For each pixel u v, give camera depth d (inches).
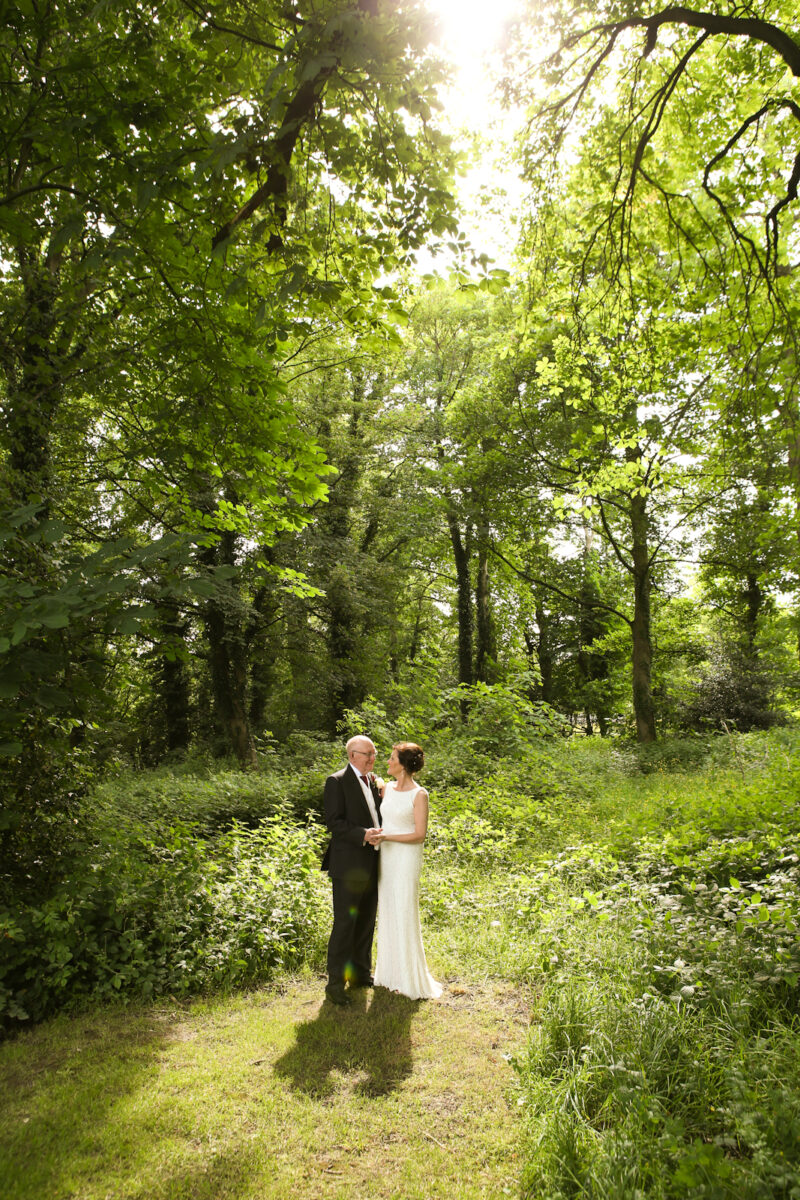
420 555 1079.0
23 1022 168.9
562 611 984.9
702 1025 135.7
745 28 217.3
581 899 211.3
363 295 215.3
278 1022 169.5
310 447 249.4
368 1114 128.8
